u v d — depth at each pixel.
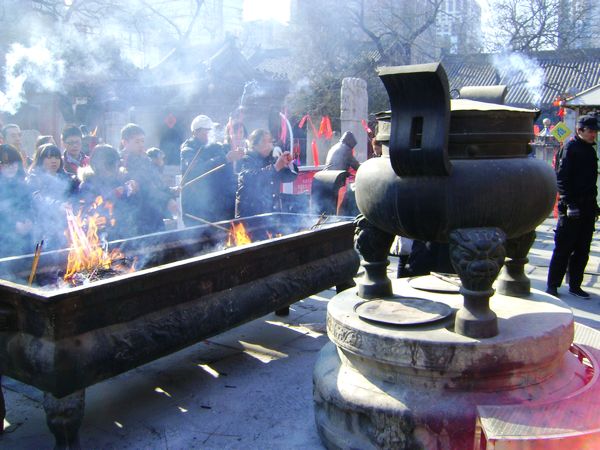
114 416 3.00
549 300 2.79
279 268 3.61
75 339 2.45
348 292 2.95
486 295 2.24
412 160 2.25
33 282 3.29
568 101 8.15
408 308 2.57
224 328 3.16
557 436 1.91
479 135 2.28
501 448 1.91
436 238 2.38
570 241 5.07
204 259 3.00
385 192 2.41
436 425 2.21
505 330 2.33
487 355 2.21
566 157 4.96
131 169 4.73
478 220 2.26
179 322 2.89
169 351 2.84
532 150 2.53
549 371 2.39
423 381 2.29
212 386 3.34
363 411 2.33
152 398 3.20
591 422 2.01
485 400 2.24
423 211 2.30
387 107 21.50
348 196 6.34
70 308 2.41
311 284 3.86
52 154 4.31
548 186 2.40
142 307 2.73
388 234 2.77
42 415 3.02
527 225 2.39
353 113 10.76
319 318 4.59
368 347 2.35
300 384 3.36
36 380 2.42
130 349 2.64
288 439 2.75
